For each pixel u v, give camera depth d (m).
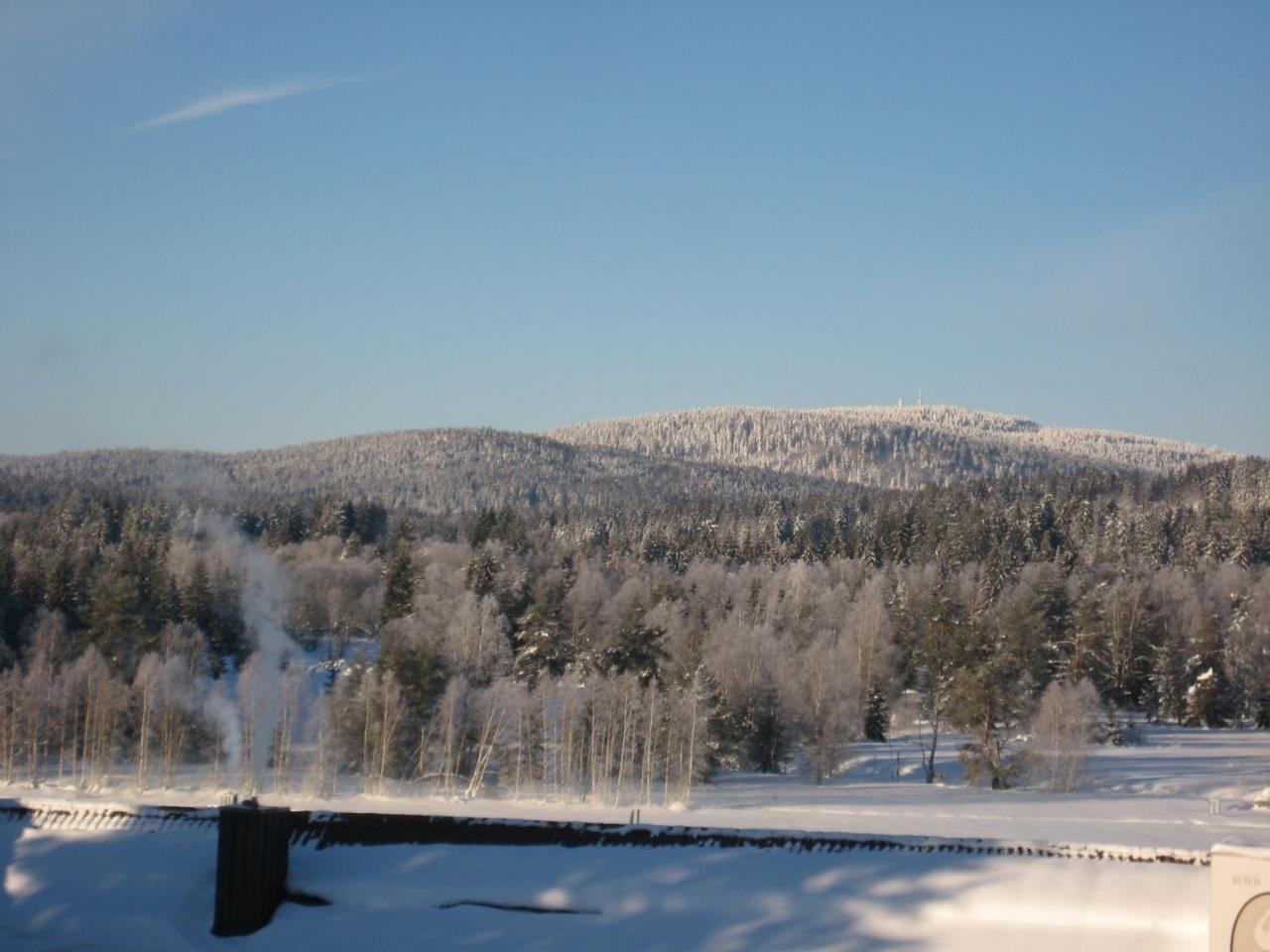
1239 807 67.12
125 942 34.81
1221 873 27.86
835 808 61.94
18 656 93.69
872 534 179.75
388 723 70.06
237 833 35.28
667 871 38.09
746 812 57.22
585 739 74.25
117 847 39.53
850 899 36.75
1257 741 98.12
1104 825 54.34
